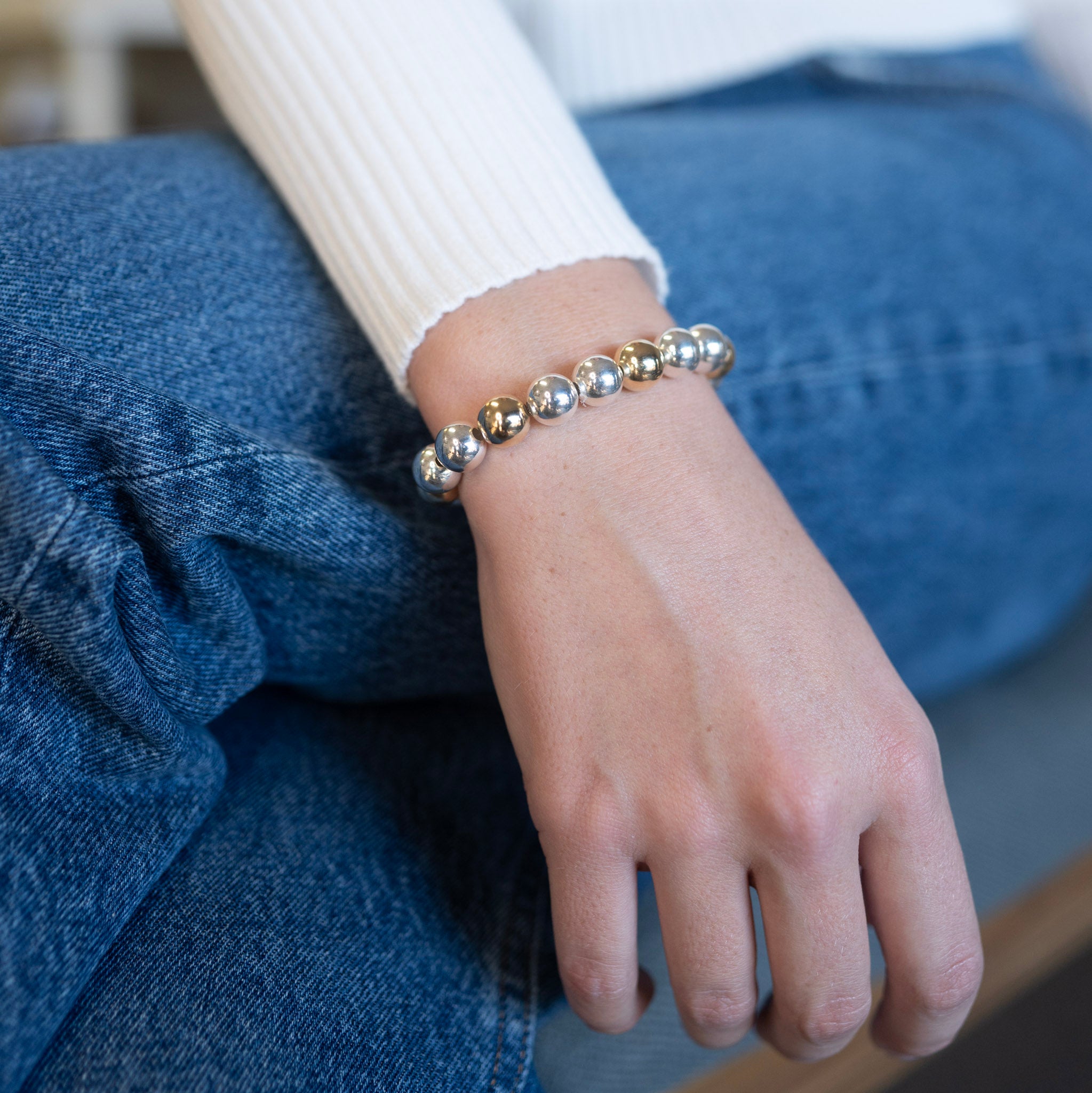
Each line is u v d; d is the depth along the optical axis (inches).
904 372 16.8
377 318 14.6
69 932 12.4
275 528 13.3
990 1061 18.6
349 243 14.8
